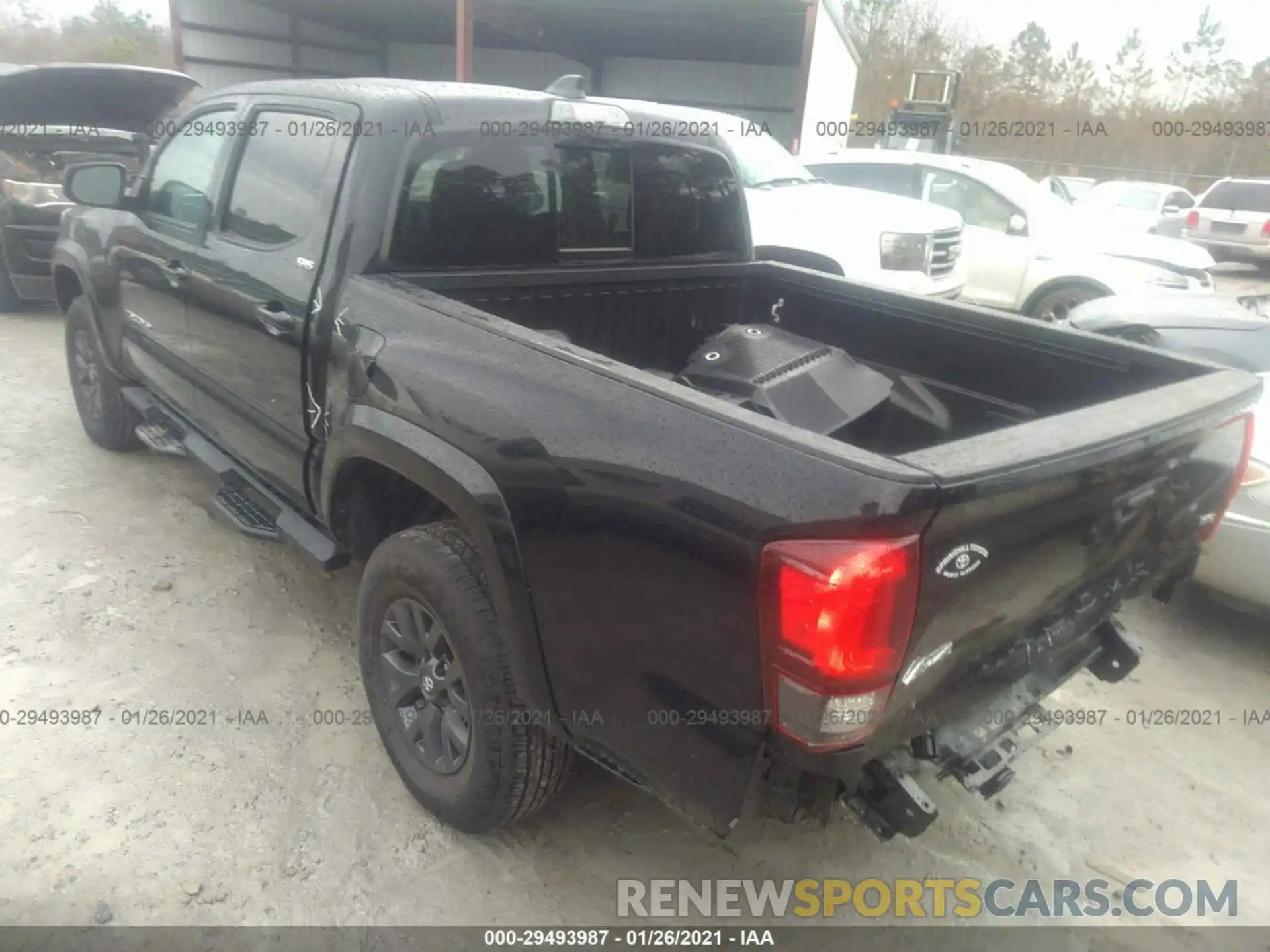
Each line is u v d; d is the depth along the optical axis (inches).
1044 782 122.0
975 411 124.8
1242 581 143.2
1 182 290.5
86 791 106.6
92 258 171.5
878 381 115.9
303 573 157.6
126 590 148.0
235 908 93.4
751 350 115.6
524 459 83.1
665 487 73.0
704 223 142.2
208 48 681.0
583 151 123.0
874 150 400.8
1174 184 1075.9
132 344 163.9
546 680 87.1
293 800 108.1
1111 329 241.8
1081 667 98.8
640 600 76.4
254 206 124.8
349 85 116.9
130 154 315.0
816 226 274.7
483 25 705.6
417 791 105.4
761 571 66.8
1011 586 75.4
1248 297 250.1
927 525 62.9
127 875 96.0
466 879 99.7
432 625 100.1
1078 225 361.7
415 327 96.6
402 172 106.3
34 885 94.0
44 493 179.0
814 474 65.1
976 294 364.2
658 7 558.6
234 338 126.0
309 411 112.5
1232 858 110.5
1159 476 87.0
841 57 572.4
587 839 106.8
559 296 124.5
